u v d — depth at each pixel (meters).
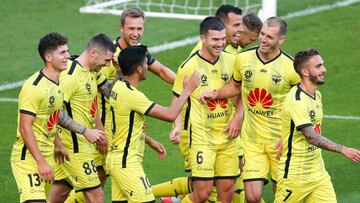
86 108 29.70
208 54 30.34
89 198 29.72
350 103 41.38
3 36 50.75
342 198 32.44
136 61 28.42
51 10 54.16
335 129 38.75
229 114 30.50
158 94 42.59
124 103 28.48
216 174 30.75
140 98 28.38
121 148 28.80
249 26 30.98
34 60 47.66
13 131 38.84
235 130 30.25
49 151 28.17
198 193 30.45
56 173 29.77
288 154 27.83
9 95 43.19
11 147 37.25
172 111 28.38
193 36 49.91
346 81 43.66
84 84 29.41
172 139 30.03
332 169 35.00
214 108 30.27
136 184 28.69
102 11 53.31
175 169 35.41
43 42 27.27
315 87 27.39
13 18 53.22
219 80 30.39
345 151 26.61
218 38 29.58
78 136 29.30
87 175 29.47
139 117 28.73
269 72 29.48
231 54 30.78
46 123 27.81
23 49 49.06
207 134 30.38
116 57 30.45
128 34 31.02
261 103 29.77
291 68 29.42
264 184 30.58
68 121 28.67
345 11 52.09
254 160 29.92
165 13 51.38
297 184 27.78
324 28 49.94
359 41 48.16
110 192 33.72
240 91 30.28
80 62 29.41
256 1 53.09
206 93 30.03
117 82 28.78
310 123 27.09
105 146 29.16
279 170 28.17
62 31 51.03
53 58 27.27
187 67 30.39
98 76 30.38
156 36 50.06
